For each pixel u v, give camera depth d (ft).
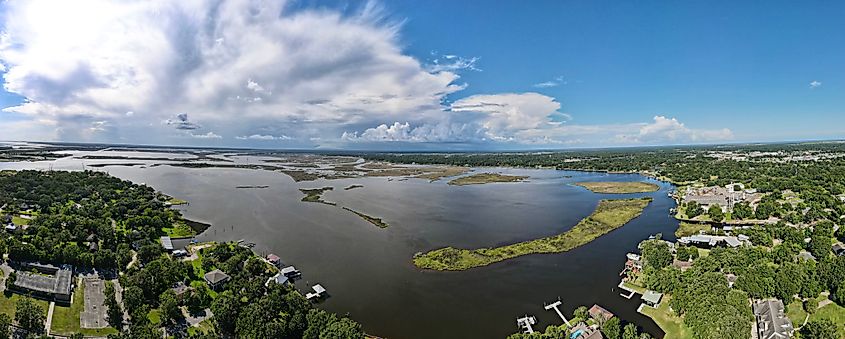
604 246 485.56
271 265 405.59
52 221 467.11
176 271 357.41
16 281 316.19
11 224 484.74
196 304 317.42
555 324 306.96
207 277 359.87
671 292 337.72
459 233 539.29
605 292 359.46
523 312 326.03
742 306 289.94
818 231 474.49
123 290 335.67
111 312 293.84
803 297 322.34
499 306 335.88
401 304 338.34
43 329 276.82
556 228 566.77
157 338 264.11
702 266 372.38
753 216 598.34
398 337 290.97
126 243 440.86
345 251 466.70
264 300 293.64
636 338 270.26
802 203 634.02
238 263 386.32
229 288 336.90
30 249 371.97
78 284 348.59
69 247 386.32
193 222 602.44
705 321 275.59
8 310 293.43
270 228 568.82
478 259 437.99
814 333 268.62
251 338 263.49
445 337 291.17
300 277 391.04
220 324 291.58
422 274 399.85
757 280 324.60
